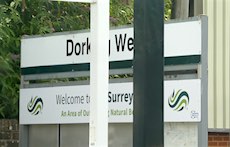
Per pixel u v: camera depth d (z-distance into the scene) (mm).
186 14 18938
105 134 11547
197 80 13094
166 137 13484
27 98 16375
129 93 14156
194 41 13188
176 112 13320
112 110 14406
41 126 16203
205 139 13086
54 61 15805
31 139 16406
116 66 14430
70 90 15375
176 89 13359
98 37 11602
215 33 19250
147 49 10961
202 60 13109
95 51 11633
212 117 19094
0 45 17406
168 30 13539
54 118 15711
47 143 16047
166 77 13539
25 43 16453
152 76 10922
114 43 14492
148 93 10891
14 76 17703
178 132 13375
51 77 15852
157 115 10836
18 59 17953
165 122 13500
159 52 10961
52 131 15953
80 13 19500
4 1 18172
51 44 15875
